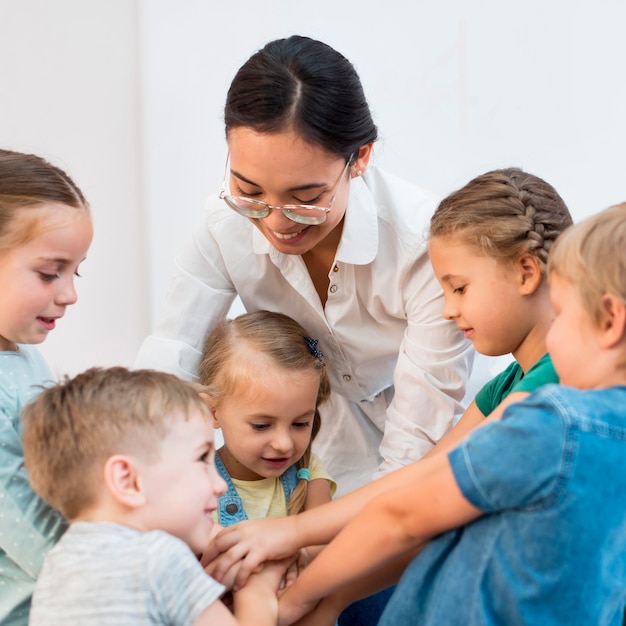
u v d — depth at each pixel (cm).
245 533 117
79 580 95
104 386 104
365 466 169
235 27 227
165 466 102
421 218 142
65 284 116
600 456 86
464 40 230
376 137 128
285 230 125
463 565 93
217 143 232
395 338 153
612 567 90
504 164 235
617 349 90
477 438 90
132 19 225
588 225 93
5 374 114
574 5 227
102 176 231
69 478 101
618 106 231
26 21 224
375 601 145
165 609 94
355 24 229
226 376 136
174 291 154
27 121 228
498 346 119
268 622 108
